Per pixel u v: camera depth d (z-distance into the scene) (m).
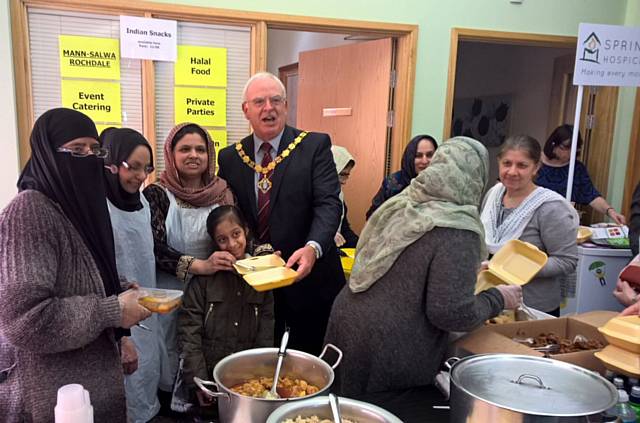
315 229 1.92
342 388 1.42
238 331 1.85
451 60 3.25
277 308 2.11
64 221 1.06
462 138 1.37
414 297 1.29
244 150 2.10
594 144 3.66
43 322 0.96
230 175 2.10
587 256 2.82
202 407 1.83
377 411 0.93
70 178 1.08
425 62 3.22
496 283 1.58
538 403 0.88
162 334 1.98
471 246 1.25
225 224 1.83
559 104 4.19
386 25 3.10
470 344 1.33
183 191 1.93
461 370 1.01
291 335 2.14
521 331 1.46
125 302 1.10
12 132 2.68
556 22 3.35
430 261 1.25
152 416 1.90
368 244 1.46
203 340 1.86
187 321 1.83
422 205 1.33
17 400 1.04
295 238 2.04
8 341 0.99
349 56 3.58
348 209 3.68
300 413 0.92
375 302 1.36
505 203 2.14
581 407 0.87
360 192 3.57
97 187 1.14
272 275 1.52
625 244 2.87
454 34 3.21
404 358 1.33
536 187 2.05
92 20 2.78
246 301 1.85
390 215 1.42
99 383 1.11
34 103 2.78
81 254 1.08
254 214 2.04
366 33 3.17
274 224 2.02
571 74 4.06
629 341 1.10
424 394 1.24
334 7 3.02
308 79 3.99
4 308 0.95
